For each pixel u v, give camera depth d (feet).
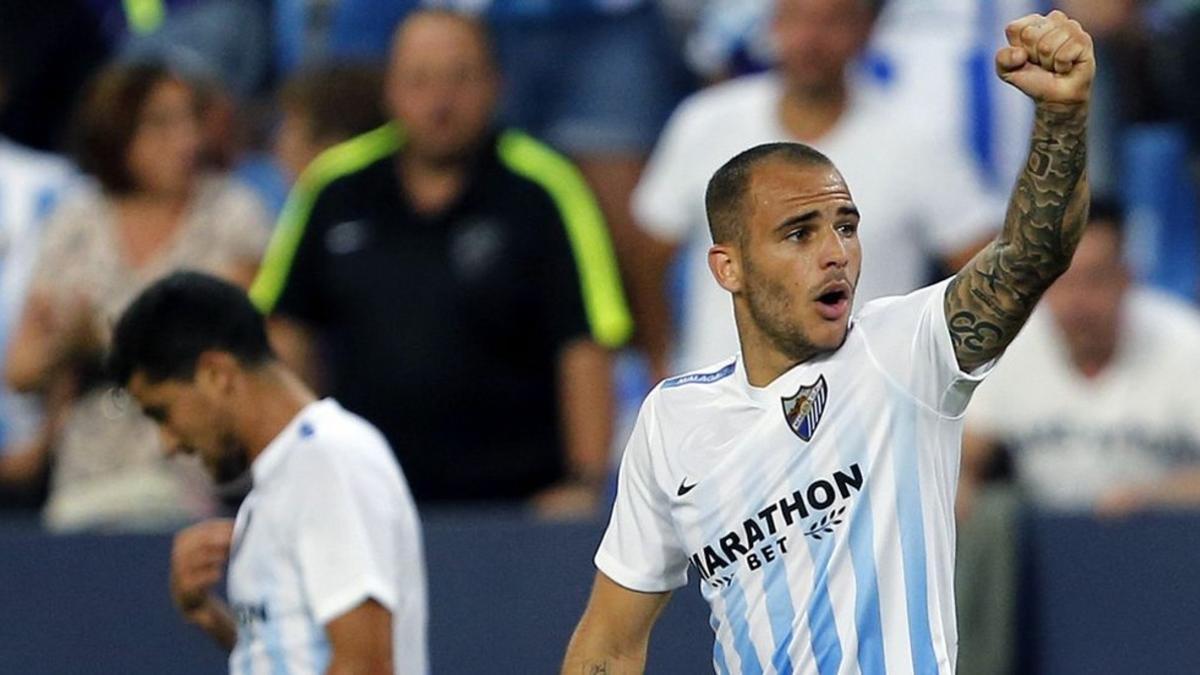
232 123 98.48
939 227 88.79
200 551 66.44
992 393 88.22
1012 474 87.81
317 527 60.90
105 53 111.75
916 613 50.47
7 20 110.42
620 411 97.09
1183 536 83.92
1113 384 87.66
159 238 92.22
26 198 102.99
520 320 87.51
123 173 92.32
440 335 86.99
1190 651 83.76
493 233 87.45
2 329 100.78
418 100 87.15
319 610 60.44
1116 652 84.28
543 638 84.69
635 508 54.75
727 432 52.39
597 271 87.86
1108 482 87.25
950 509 51.39
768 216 50.83
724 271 52.11
